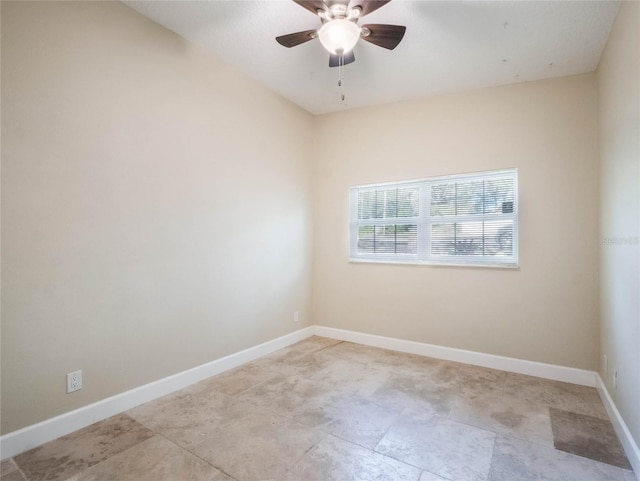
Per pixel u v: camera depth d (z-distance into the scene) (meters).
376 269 3.75
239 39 2.62
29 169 1.85
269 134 3.48
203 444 1.90
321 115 4.12
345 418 2.18
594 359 2.75
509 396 2.52
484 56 2.68
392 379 2.82
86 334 2.09
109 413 2.19
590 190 2.78
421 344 3.46
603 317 2.53
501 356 3.09
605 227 2.46
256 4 2.21
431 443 1.92
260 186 3.38
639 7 1.68
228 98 3.01
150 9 2.29
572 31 2.33
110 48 2.19
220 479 1.62
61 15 1.96
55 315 1.96
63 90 1.97
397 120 3.64
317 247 4.14
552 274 2.91
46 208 1.91
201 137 2.78
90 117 2.09
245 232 3.21
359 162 3.87
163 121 2.50
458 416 2.22
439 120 3.41
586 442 1.93
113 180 2.21
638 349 1.69
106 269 2.19
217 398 2.46
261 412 2.26
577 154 2.83
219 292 2.96
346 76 3.12
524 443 1.92
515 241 3.08
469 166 3.26
